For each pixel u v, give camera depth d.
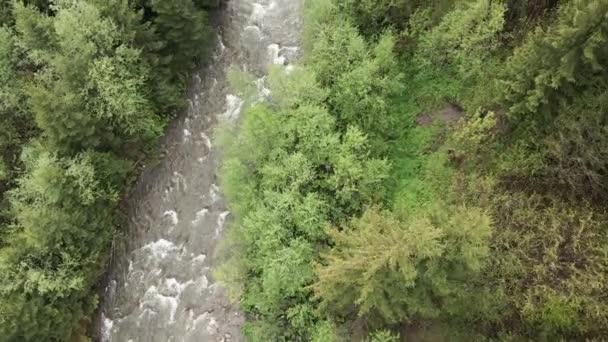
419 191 21.73
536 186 18.30
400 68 24.02
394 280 17.28
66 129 25.39
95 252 27.25
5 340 24.84
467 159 20.83
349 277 17.20
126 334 28.95
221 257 26.94
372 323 20.22
